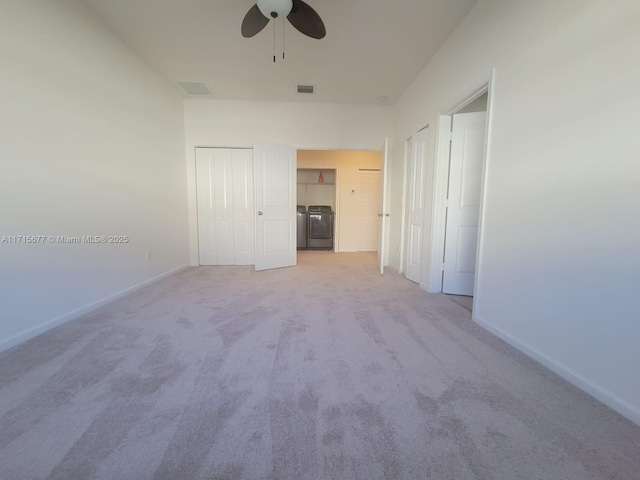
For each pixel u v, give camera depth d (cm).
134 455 94
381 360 158
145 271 312
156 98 331
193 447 98
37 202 185
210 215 434
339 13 228
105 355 160
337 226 599
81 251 222
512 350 171
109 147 253
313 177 687
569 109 138
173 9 227
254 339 182
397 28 247
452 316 227
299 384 135
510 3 178
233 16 234
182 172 404
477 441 101
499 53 189
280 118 423
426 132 311
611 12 119
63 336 183
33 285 183
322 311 236
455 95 247
